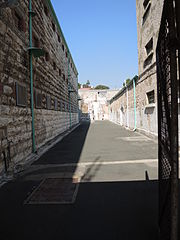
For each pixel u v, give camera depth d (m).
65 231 3.14
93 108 58.91
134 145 11.30
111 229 3.15
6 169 6.24
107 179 5.48
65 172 6.30
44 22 12.42
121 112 29.86
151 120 14.02
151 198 4.17
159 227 2.94
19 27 8.31
